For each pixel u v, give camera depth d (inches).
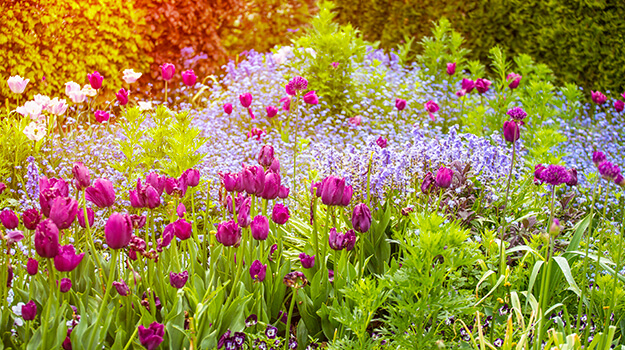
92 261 104.5
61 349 83.5
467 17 350.6
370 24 383.9
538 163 169.5
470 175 154.3
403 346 95.3
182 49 305.1
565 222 159.6
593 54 316.2
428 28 362.3
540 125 235.3
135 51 285.3
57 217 78.3
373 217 135.5
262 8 354.0
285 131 240.5
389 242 128.8
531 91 250.4
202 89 272.7
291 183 181.5
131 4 276.5
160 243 93.4
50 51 254.7
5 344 86.4
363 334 95.3
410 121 256.5
